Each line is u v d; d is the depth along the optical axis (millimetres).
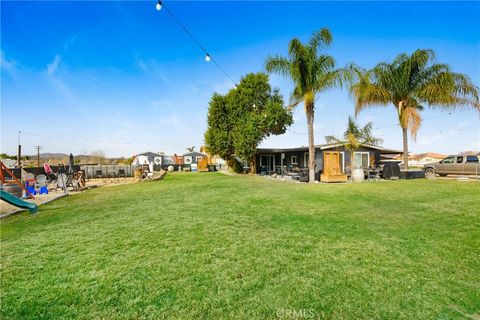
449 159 17312
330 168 17781
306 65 13422
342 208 6520
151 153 47188
